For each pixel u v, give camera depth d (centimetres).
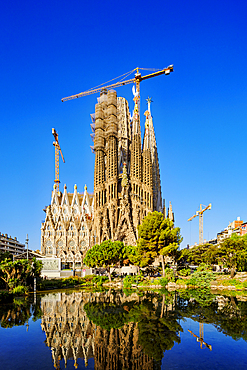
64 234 15300
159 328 2503
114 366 1697
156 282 6881
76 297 5003
